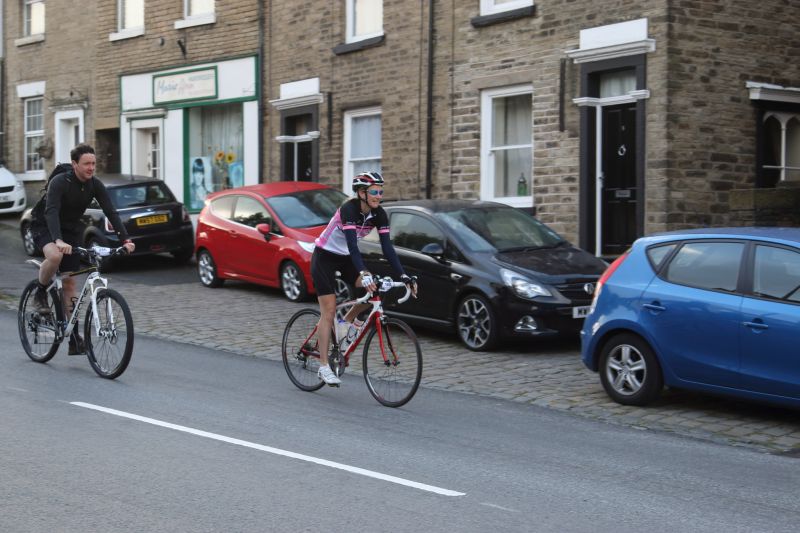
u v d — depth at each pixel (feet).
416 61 56.95
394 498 18.52
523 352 36.45
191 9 73.20
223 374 31.73
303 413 26.17
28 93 88.38
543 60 50.08
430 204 40.19
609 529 16.98
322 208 50.49
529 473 20.67
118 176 61.87
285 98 65.36
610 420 26.43
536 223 40.19
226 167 71.26
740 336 25.14
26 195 87.04
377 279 27.37
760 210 42.39
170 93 74.38
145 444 22.12
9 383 28.91
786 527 17.30
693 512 18.11
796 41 48.62
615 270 28.53
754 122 47.37
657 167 45.03
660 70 44.86
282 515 17.30
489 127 53.62
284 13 65.67
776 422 26.17
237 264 51.24
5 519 16.83
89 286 30.60
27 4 89.25
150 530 16.37
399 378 27.22
